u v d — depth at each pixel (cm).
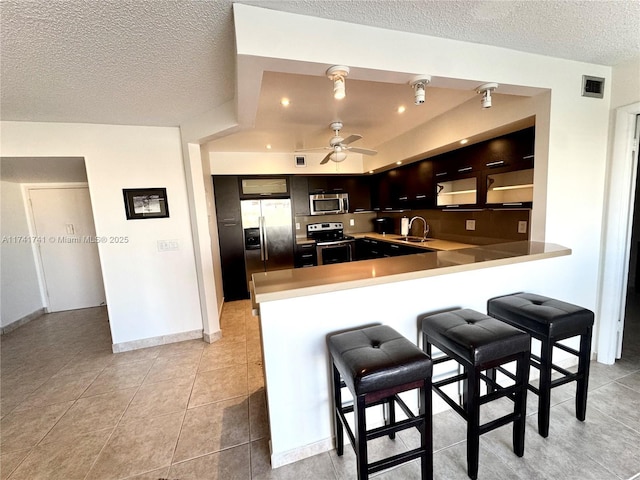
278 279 156
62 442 172
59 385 231
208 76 181
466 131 259
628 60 197
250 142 374
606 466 139
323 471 146
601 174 216
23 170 304
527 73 182
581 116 204
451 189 339
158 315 297
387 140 396
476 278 184
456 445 156
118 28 129
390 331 144
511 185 263
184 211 295
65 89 187
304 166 460
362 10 131
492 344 130
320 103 247
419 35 154
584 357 161
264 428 177
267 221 447
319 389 154
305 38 133
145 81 183
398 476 140
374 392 115
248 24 124
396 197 432
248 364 254
